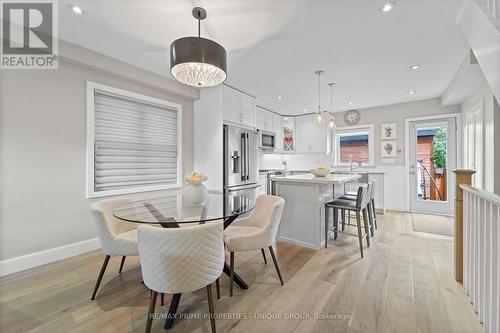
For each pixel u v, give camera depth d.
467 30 1.91
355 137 5.49
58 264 2.42
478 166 3.54
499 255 1.25
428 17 2.01
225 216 1.76
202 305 1.76
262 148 4.97
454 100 4.04
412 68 3.11
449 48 2.57
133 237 1.96
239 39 2.37
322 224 2.93
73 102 2.64
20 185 2.29
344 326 1.51
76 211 2.67
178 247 1.30
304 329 1.49
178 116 3.88
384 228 3.66
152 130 3.54
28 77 2.33
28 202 2.34
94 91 2.83
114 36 2.34
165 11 1.94
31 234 2.36
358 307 1.71
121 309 1.71
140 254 1.39
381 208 4.89
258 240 1.94
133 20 2.07
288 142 5.89
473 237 1.71
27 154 2.33
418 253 2.68
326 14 1.97
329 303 1.76
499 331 1.27
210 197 2.50
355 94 4.26
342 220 3.46
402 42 2.44
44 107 2.43
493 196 1.33
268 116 5.34
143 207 2.08
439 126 4.55
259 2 1.82
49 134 2.47
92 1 1.81
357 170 5.10
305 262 2.46
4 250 2.20
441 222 3.99
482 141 3.33
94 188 2.85
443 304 1.73
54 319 1.59
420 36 2.32
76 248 2.67
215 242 1.42
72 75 2.63
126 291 1.94
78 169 2.69
